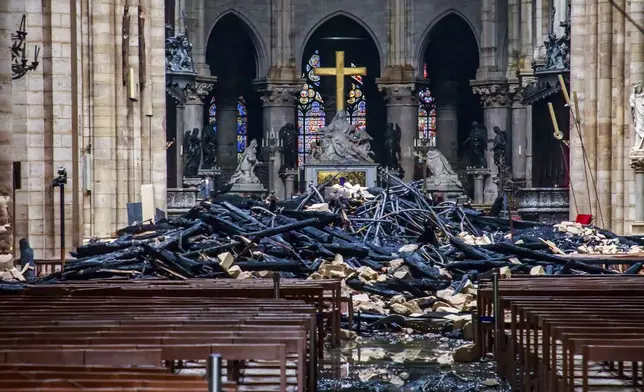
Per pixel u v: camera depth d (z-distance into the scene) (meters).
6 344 45.94
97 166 149.62
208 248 109.06
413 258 107.94
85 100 148.75
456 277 108.25
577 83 172.00
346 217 125.12
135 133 159.50
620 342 46.00
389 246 118.50
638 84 140.75
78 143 125.44
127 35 153.62
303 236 114.94
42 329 49.69
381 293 100.56
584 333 49.12
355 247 110.50
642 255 115.00
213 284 81.19
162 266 101.31
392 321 91.50
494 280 72.31
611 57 161.12
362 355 79.69
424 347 83.56
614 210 161.25
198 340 46.38
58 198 122.00
